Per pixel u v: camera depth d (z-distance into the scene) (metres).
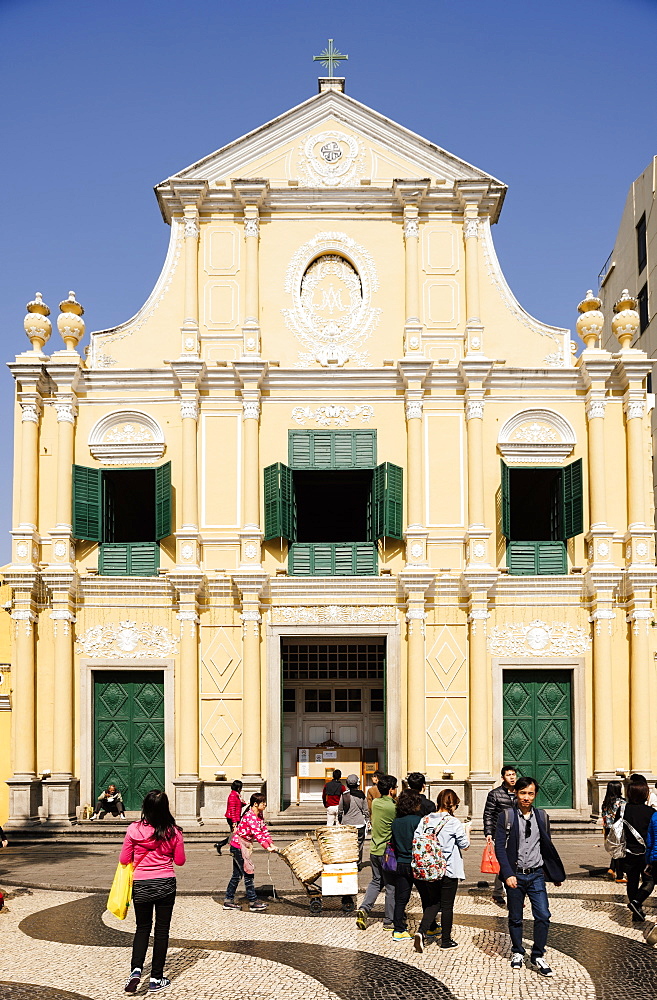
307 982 10.59
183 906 14.62
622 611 23.97
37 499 24.11
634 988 10.34
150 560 24.23
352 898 14.12
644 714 23.25
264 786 23.33
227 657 23.73
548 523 27.25
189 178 25.06
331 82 26.92
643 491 24.17
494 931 12.84
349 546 24.55
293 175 25.94
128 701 23.89
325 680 27.23
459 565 24.14
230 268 25.30
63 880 16.75
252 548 23.97
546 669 23.95
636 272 36.22
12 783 22.48
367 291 25.39
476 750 23.11
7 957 11.70
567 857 19.02
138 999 10.05
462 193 25.28
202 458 24.45
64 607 23.41
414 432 24.39
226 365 24.73
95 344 25.12
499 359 25.22
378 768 26.64
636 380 24.48
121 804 23.17
